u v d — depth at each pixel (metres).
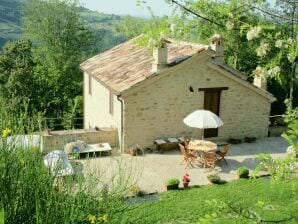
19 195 4.42
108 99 19.06
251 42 24.05
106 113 19.58
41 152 5.05
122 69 19.09
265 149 18.36
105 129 17.70
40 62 39.31
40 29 41.22
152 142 17.73
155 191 13.34
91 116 22.73
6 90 31.91
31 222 4.36
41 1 41.03
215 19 6.54
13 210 4.27
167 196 12.99
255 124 19.88
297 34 5.42
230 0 6.11
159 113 17.58
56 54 40.59
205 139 19.00
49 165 5.04
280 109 24.12
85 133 17.19
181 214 11.75
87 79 23.03
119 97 16.67
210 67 17.94
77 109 28.97
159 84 17.20
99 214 4.64
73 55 41.50
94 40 44.62
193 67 17.67
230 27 6.20
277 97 24.02
